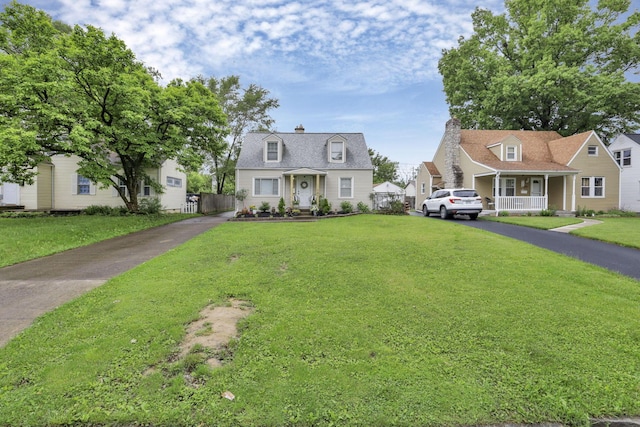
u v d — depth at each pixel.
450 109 30.72
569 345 3.33
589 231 10.73
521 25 28.20
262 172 19.45
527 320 3.88
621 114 24.05
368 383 2.74
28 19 15.04
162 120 16.09
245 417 2.39
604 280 5.38
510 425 2.36
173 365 2.98
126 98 14.61
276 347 3.29
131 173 17.64
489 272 5.80
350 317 3.99
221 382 2.75
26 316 4.11
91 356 3.11
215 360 3.08
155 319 3.91
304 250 7.44
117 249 8.54
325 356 3.15
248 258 6.84
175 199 22.94
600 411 2.46
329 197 19.73
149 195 19.95
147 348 3.27
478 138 23.34
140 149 15.38
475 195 16.09
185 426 2.32
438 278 5.48
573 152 20.23
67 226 11.54
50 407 2.46
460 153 22.33
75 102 13.59
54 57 12.88
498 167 19.41
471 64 27.89
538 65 24.31
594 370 2.93
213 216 20.61
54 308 4.37
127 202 17.50
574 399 2.56
